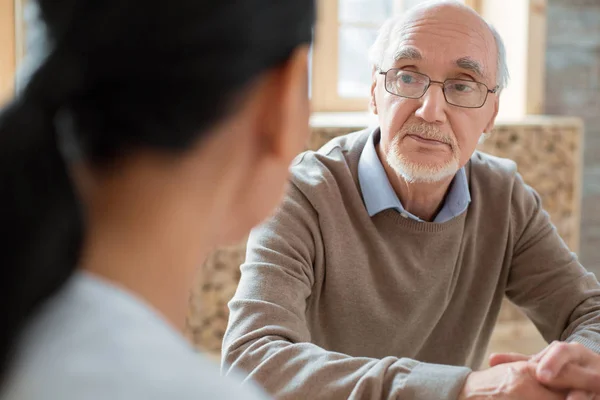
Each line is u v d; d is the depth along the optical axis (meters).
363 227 1.48
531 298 1.60
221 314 3.09
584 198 3.76
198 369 0.40
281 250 1.37
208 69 0.40
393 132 1.45
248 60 0.42
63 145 0.40
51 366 0.38
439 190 1.49
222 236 0.50
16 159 0.37
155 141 0.41
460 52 1.42
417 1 3.66
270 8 0.43
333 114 3.53
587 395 1.06
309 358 1.15
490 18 3.75
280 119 0.47
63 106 0.40
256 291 1.30
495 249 1.58
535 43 3.59
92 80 0.39
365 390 1.07
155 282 0.44
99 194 0.42
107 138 0.41
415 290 1.50
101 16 0.39
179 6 0.39
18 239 0.36
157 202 0.43
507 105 3.70
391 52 1.47
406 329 1.52
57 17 0.40
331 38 3.53
